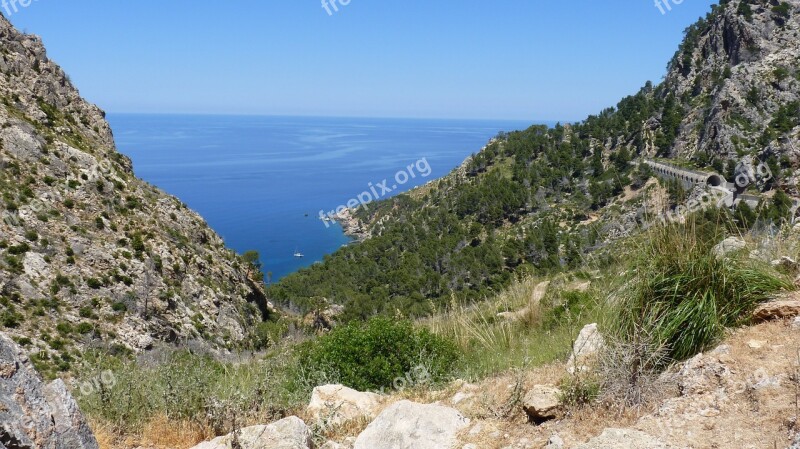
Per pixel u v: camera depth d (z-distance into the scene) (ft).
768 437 11.27
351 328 24.70
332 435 17.75
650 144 314.55
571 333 23.02
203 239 161.79
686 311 15.81
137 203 146.10
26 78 169.78
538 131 413.39
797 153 168.25
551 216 276.62
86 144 164.96
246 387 21.56
